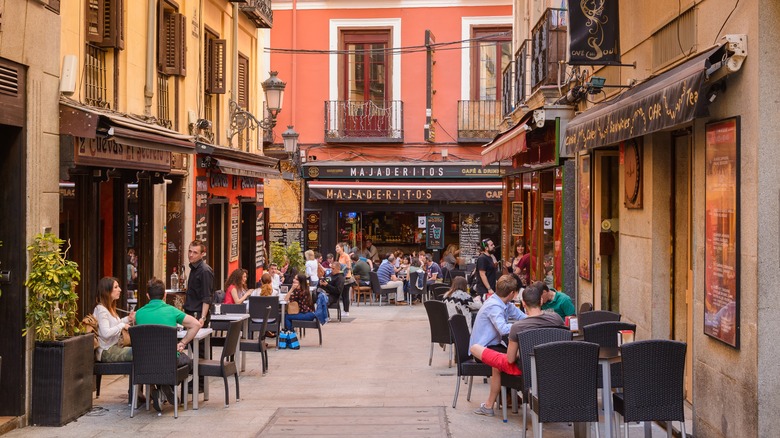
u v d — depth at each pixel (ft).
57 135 33.27
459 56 98.78
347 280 78.74
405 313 81.61
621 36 39.40
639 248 36.65
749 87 23.82
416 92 99.30
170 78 52.21
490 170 97.35
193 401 34.35
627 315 38.58
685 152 33.78
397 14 99.14
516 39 74.90
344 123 98.58
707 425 27.22
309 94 99.55
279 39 99.45
